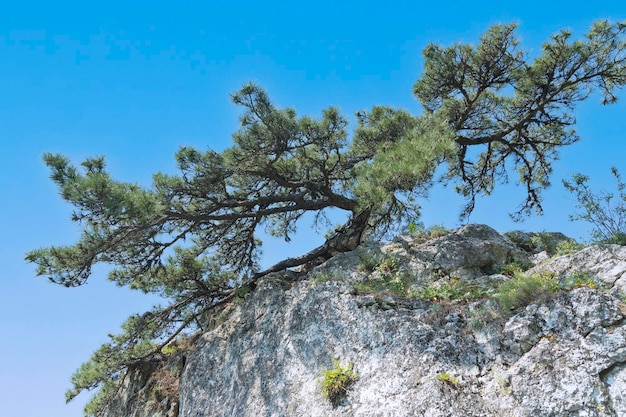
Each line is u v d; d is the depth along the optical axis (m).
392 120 17.41
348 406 11.21
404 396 10.64
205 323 16.69
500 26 17.02
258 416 12.38
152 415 14.99
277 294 14.85
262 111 15.49
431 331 11.62
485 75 17.59
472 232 14.92
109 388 16.89
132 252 15.05
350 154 17.94
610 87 17.94
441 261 14.10
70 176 13.02
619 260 11.71
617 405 9.23
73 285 14.02
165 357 16.58
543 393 9.69
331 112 16.16
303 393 12.09
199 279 17.17
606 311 10.28
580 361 9.81
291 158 17.50
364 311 12.73
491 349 10.82
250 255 18.34
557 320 10.53
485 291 12.45
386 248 15.24
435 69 17.48
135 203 13.34
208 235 17.30
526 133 19.83
